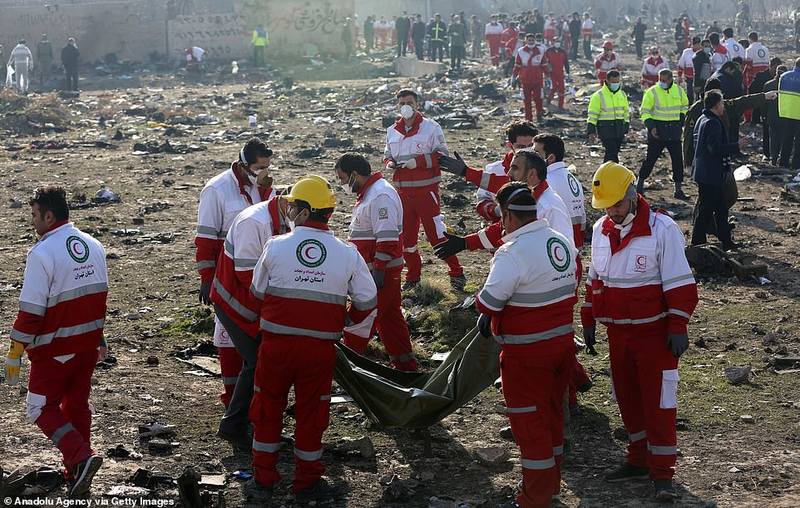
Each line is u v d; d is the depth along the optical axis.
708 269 11.05
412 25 43.00
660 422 5.70
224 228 6.85
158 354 8.59
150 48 45.91
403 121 10.09
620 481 6.09
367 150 20.16
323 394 5.82
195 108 29.02
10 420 7.00
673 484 5.90
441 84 32.25
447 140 20.84
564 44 40.03
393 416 6.29
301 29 45.50
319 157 19.50
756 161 18.00
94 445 6.59
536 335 5.34
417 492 6.00
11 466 6.20
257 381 5.81
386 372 6.70
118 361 8.35
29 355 5.72
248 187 6.89
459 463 6.44
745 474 6.16
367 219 7.51
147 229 13.56
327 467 6.36
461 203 14.70
